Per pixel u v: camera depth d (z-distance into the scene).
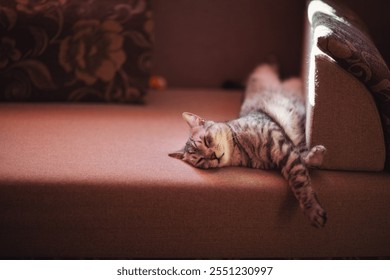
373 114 1.23
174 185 1.20
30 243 1.23
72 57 1.69
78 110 1.66
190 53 2.07
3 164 1.25
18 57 1.67
